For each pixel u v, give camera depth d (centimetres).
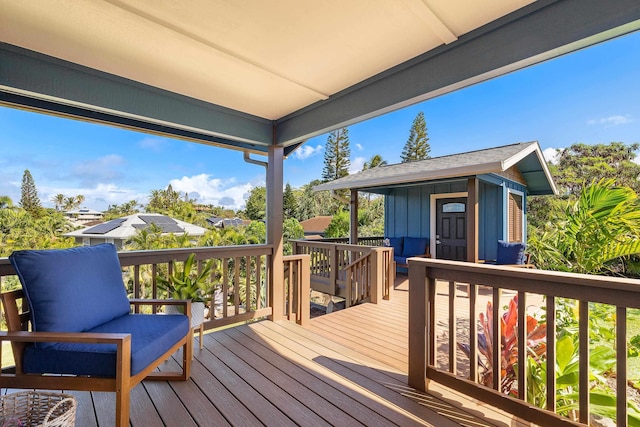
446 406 200
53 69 234
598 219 414
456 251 772
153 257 292
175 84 280
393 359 273
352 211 793
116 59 236
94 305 204
